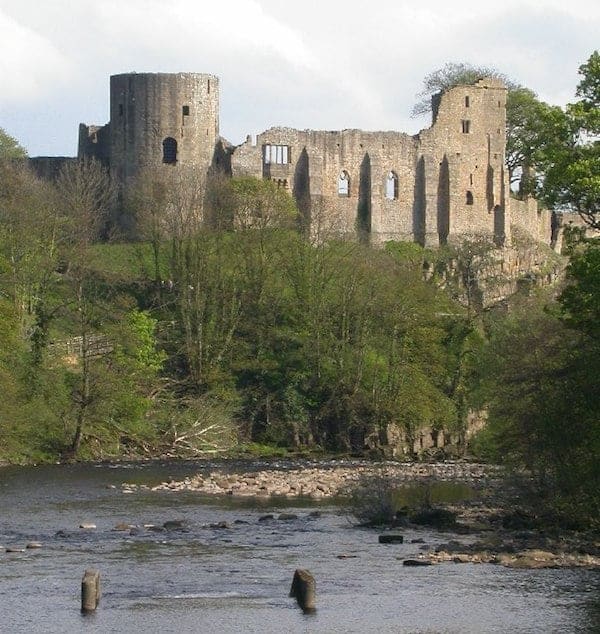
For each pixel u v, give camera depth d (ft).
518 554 319.68
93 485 470.39
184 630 255.91
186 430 626.64
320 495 448.24
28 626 257.34
